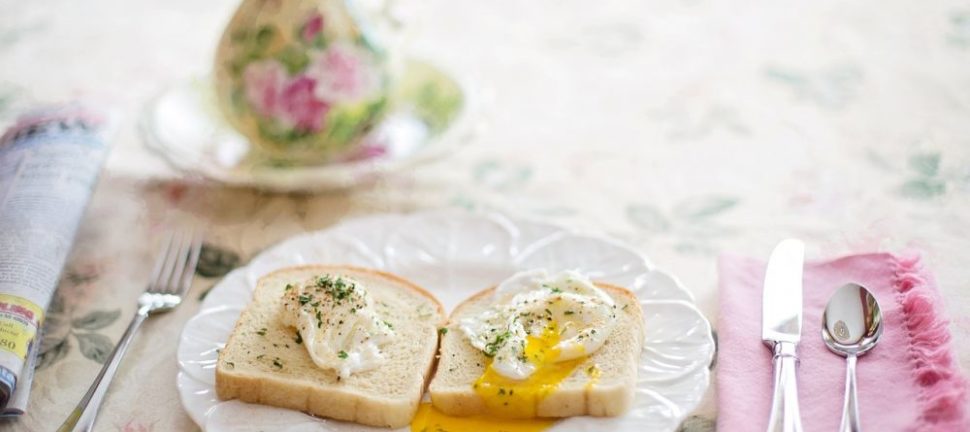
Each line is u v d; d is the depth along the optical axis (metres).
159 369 0.79
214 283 0.87
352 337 0.77
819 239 0.88
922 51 1.12
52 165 0.90
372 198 0.96
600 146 1.02
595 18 1.25
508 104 1.10
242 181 0.94
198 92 1.06
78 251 0.91
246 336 0.78
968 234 0.87
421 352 0.77
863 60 1.11
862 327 0.76
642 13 1.25
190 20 1.30
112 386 0.78
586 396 0.72
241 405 0.75
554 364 0.74
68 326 0.83
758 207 0.92
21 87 1.16
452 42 1.22
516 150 1.02
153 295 0.84
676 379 0.74
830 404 0.72
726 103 1.07
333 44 0.94
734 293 0.80
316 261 0.86
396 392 0.74
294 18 0.93
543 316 0.77
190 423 0.75
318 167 0.97
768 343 0.76
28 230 0.84
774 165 0.97
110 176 1.00
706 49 1.17
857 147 0.98
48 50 1.24
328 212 0.95
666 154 1.00
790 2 1.25
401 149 1.00
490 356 0.76
